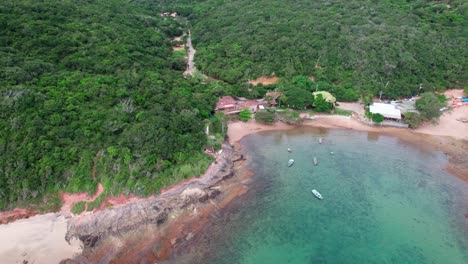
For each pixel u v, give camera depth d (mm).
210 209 56312
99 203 53250
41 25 81750
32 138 55531
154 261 46188
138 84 79625
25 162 53031
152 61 98188
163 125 65625
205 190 59531
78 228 49812
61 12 94688
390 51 100062
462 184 63000
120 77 78500
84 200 53406
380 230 52531
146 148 60062
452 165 69000
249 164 69562
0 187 51281
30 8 87375
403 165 69375
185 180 60375
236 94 94062
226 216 55188
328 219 54969
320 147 76250
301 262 46875
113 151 57531
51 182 53688
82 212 52250
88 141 58906
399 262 46750
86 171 55219
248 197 59812
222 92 91625
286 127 84438
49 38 79250
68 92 66750
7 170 52219
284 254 48188
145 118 66812
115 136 61312
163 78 87625
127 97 72062
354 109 90750
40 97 61406
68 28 88188
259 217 55219
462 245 49500
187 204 55938
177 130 67250
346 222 54312
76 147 57125
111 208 52969
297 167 68875
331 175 66438
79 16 99500
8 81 62062
